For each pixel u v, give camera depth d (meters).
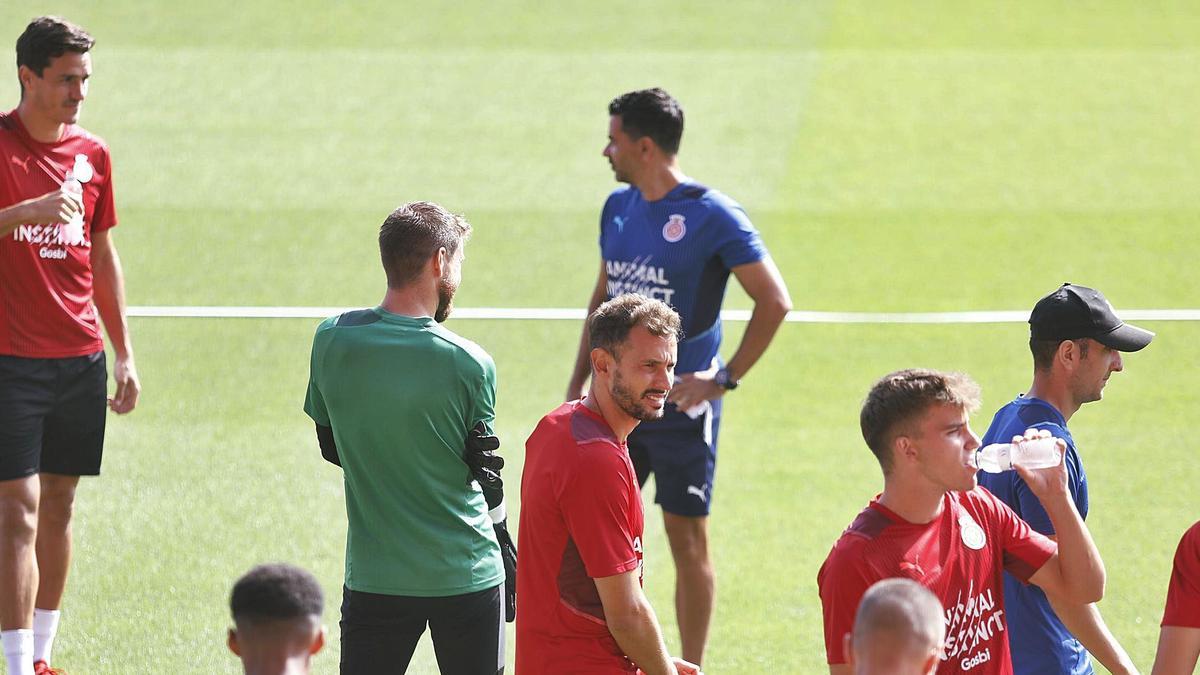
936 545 12.86
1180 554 13.17
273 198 46.78
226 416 30.77
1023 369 33.94
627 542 13.55
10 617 18.38
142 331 35.97
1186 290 39.12
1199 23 66.88
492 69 60.50
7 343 19.14
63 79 19.42
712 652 21.22
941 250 42.69
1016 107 56.47
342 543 24.69
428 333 15.47
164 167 49.47
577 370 23.38
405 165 50.09
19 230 18.97
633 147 21.58
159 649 20.84
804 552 24.77
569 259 41.84
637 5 69.38
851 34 65.44
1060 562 13.39
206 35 64.00
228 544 24.55
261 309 37.78
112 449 28.84
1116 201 46.75
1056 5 69.62
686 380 21.30
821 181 49.03
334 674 20.56
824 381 33.47
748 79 59.62
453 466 15.66
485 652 16.16
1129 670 14.10
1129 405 31.52
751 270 21.58
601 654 13.88
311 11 67.44
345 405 15.38
